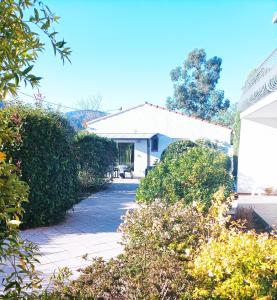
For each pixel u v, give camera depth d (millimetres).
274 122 13148
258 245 3631
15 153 7277
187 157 8125
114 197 13438
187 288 3271
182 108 49531
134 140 25125
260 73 10797
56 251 6293
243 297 3340
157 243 4316
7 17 1637
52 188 8094
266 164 13289
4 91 1634
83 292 3299
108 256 6027
